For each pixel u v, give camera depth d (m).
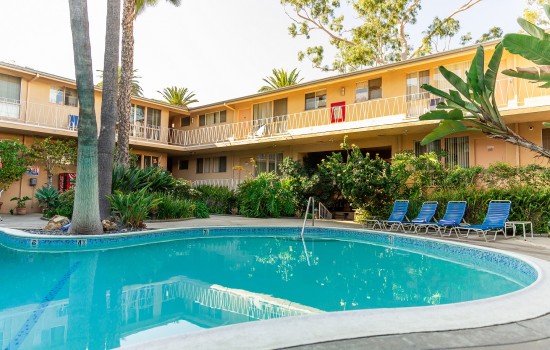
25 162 14.81
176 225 11.05
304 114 17.70
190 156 23.38
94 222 8.29
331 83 16.47
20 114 15.66
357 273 5.84
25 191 15.89
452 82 1.59
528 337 2.42
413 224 10.12
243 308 3.93
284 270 6.02
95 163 8.31
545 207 9.38
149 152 21.23
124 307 3.91
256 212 14.87
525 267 5.28
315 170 16.14
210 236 10.14
